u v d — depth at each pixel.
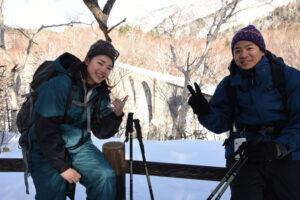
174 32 17.38
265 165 1.64
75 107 1.70
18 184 2.78
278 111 1.67
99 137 1.95
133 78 21.52
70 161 1.74
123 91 20.69
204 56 14.35
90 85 1.77
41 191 1.71
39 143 1.60
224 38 25.09
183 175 2.23
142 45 34.44
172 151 4.00
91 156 1.77
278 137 1.60
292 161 1.62
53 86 1.61
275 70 1.66
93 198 1.75
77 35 26.19
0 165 2.30
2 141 5.10
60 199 1.73
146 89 21.75
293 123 1.60
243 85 1.75
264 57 1.72
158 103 19.75
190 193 2.68
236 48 1.73
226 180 1.67
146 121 21.86
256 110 1.70
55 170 1.70
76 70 1.67
